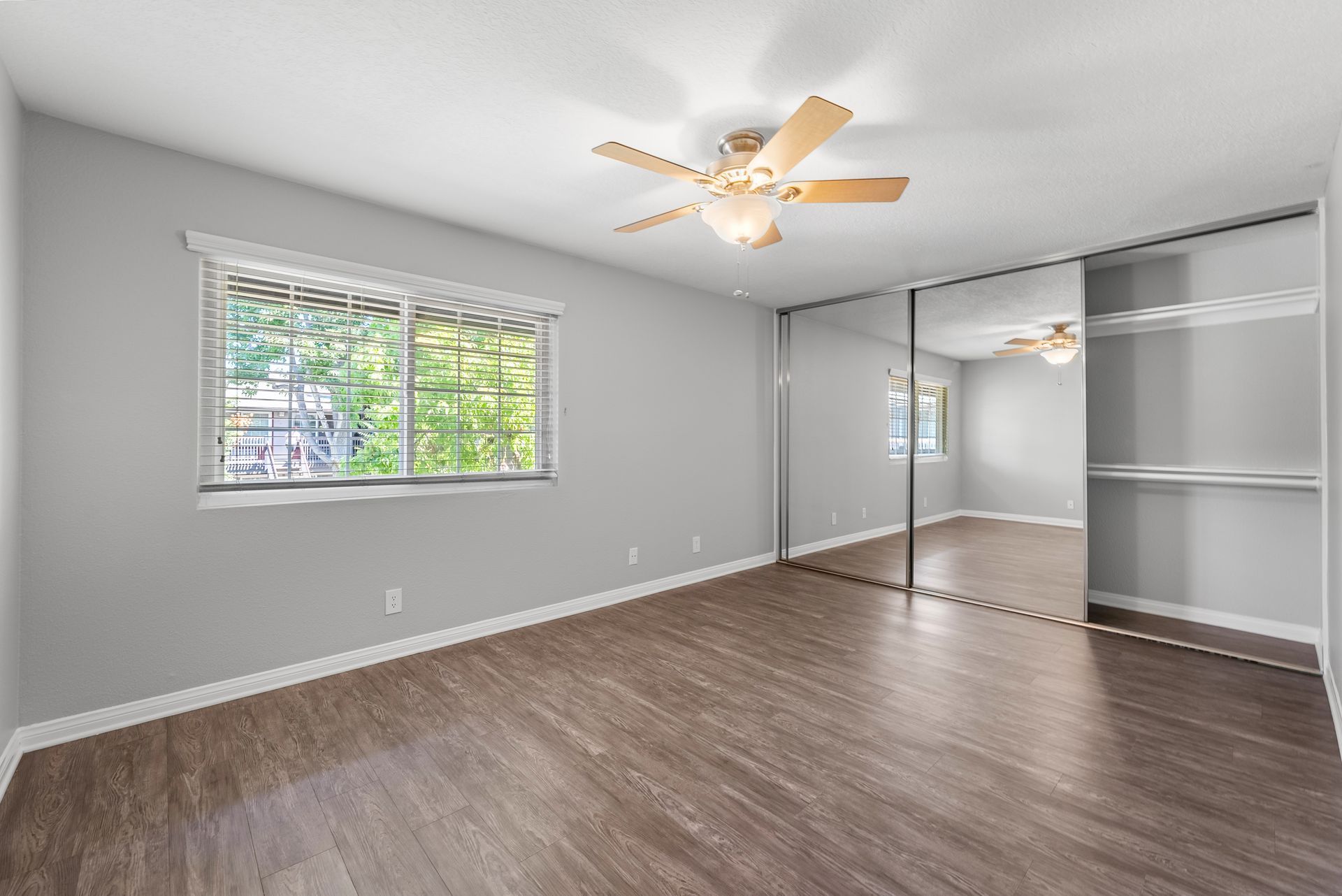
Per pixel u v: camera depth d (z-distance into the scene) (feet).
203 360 7.86
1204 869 4.76
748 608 12.30
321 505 8.70
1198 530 10.93
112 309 7.09
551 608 11.50
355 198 8.94
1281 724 7.23
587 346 12.03
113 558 7.13
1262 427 10.17
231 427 8.09
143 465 7.30
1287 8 4.82
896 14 4.97
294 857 5.01
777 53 5.51
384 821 5.48
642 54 5.55
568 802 5.76
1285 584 10.05
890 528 15.67
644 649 9.95
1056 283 12.17
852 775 6.18
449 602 10.09
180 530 7.56
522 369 11.19
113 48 5.51
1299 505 9.89
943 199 8.75
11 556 6.20
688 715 7.56
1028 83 5.93
